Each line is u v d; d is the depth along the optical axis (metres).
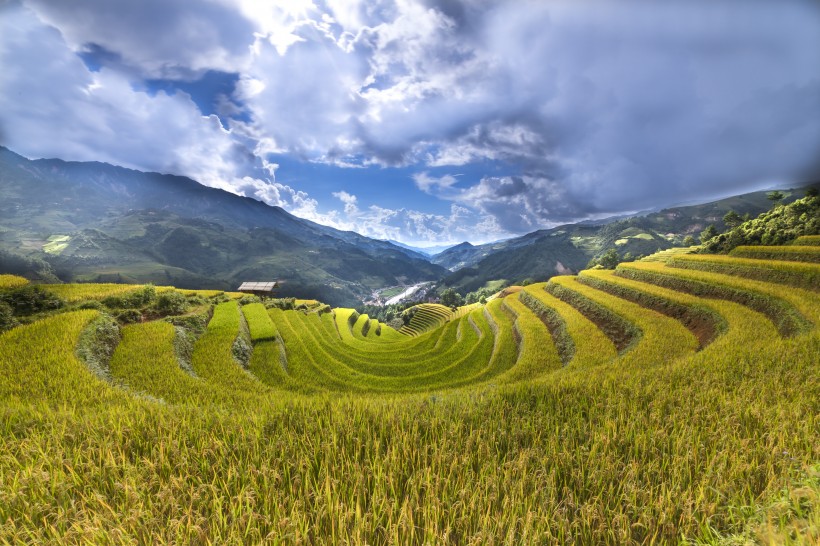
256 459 5.14
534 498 4.12
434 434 6.16
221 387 16.84
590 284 46.12
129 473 4.62
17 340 16.50
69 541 3.66
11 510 4.02
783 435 5.20
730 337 18.86
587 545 3.72
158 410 7.44
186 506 4.11
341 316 84.25
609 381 9.47
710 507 3.68
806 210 61.56
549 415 6.96
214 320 30.53
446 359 38.66
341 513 3.83
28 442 5.61
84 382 12.66
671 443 5.61
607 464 4.89
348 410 7.48
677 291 35.62
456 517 4.00
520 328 36.28
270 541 3.55
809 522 2.94
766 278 32.62
